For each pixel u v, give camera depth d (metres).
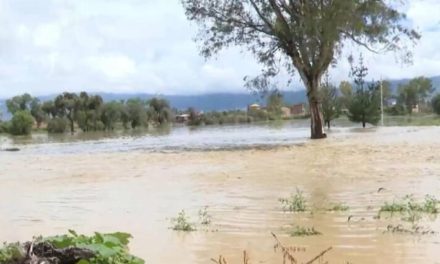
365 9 34.53
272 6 35.62
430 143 26.66
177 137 46.22
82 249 4.77
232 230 8.84
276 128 57.28
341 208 10.33
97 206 11.87
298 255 7.14
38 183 16.78
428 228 8.38
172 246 7.87
